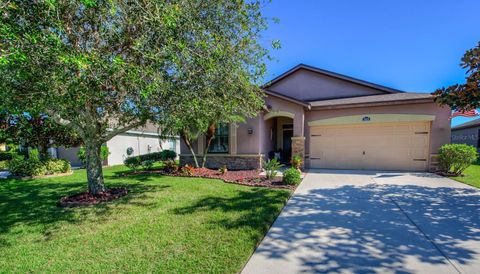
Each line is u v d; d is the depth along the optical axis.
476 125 21.53
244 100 7.35
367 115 11.87
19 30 3.13
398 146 11.61
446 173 10.22
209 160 13.19
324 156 12.82
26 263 3.26
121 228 4.45
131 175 11.05
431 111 10.94
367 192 7.26
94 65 3.64
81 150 15.27
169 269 3.05
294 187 7.90
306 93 16.22
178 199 6.48
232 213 5.23
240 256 3.37
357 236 4.07
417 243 3.78
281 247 3.70
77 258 3.38
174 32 4.41
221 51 5.11
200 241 3.86
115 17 4.26
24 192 7.56
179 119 5.68
